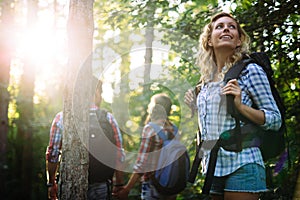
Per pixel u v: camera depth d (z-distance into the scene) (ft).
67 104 8.86
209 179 8.16
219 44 8.54
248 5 15.47
